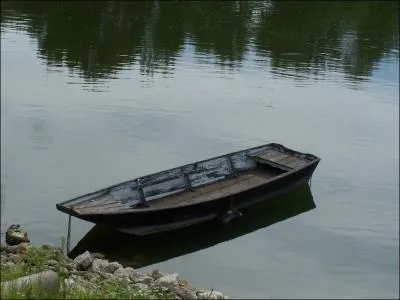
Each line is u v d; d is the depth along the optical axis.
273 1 57.38
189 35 44.78
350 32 47.75
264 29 47.22
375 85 35.72
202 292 13.62
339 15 53.47
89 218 16.84
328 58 40.62
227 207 19.69
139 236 18.19
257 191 20.62
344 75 37.41
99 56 38.69
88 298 9.52
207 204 19.00
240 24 48.44
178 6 54.19
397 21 52.31
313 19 51.25
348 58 40.94
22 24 45.31
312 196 22.22
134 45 41.75
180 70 36.81
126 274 14.08
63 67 36.31
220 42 43.16
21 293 8.97
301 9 54.69
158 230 18.34
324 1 58.56
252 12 52.69
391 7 57.75
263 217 20.48
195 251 18.45
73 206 17.47
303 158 23.33
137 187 19.31
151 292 12.21
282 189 21.67
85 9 51.62
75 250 17.09
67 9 51.22
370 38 46.12
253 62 39.03
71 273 13.11
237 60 39.34
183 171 20.86
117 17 49.44
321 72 37.72
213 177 21.78
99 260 14.96
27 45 40.34
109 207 17.89
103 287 11.41
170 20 49.06
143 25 47.28
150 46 41.81
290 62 39.50
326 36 46.16
